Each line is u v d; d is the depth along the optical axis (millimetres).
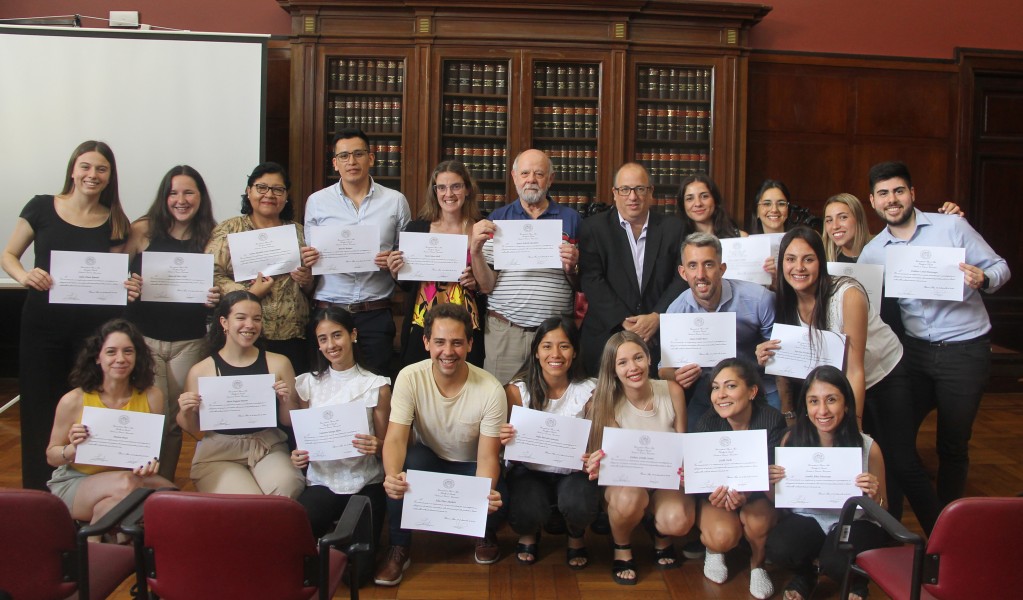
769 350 2482
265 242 2787
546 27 4949
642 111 5078
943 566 1629
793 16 5359
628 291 2836
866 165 5469
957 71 5461
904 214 2744
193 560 1611
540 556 2637
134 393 2506
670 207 5137
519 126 4996
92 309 2793
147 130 4672
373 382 2568
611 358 2439
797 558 2225
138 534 1675
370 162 3074
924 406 2855
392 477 2324
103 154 2732
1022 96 5586
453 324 2322
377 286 2980
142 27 4852
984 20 5473
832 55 5375
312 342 2863
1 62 4562
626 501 2385
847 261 3082
